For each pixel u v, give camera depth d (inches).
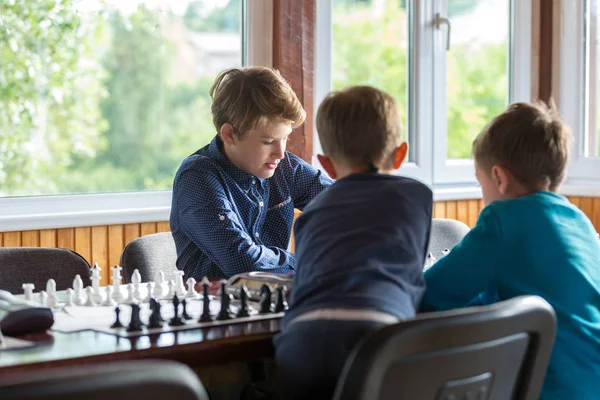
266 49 126.5
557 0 149.8
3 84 110.9
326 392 56.0
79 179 116.9
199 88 125.0
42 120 113.8
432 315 49.3
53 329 59.2
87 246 113.0
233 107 86.7
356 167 63.3
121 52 118.6
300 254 60.5
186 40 123.3
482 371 52.2
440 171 148.0
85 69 116.2
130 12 118.8
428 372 49.6
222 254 86.2
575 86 148.6
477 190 144.6
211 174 89.3
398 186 60.9
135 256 93.8
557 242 64.9
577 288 64.7
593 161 147.1
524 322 53.0
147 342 55.0
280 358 57.4
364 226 58.4
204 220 86.8
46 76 113.7
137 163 121.0
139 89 120.3
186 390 41.2
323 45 133.6
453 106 149.5
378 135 62.7
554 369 63.9
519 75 153.5
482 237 65.0
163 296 72.6
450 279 64.9
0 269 87.7
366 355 47.1
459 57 149.5
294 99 87.5
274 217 97.7
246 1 126.1
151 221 117.3
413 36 144.8
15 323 57.3
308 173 99.8
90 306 68.2
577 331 63.9
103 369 39.2
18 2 110.9
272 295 68.3
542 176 68.6
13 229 107.4
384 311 54.6
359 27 138.6
